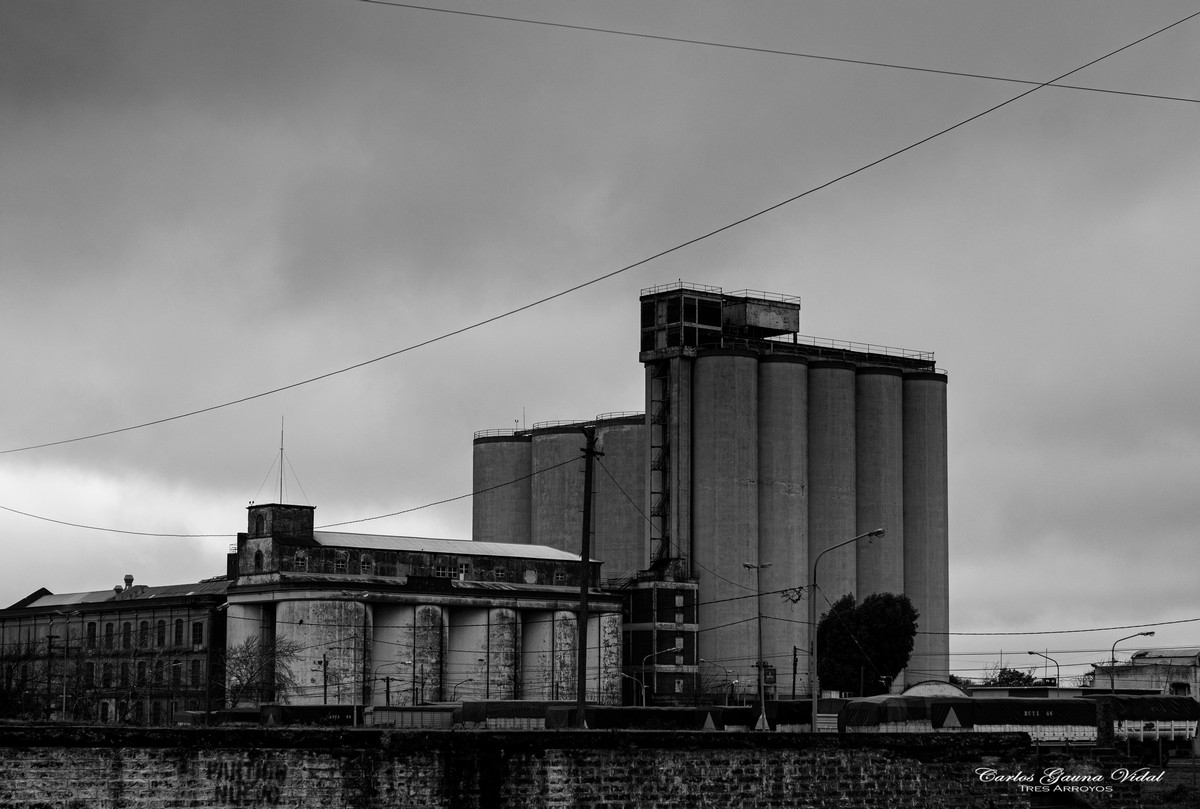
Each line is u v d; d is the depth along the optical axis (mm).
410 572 168750
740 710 100000
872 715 82938
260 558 162250
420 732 45156
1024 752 55000
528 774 46594
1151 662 183750
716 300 194500
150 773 41844
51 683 164375
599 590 181125
